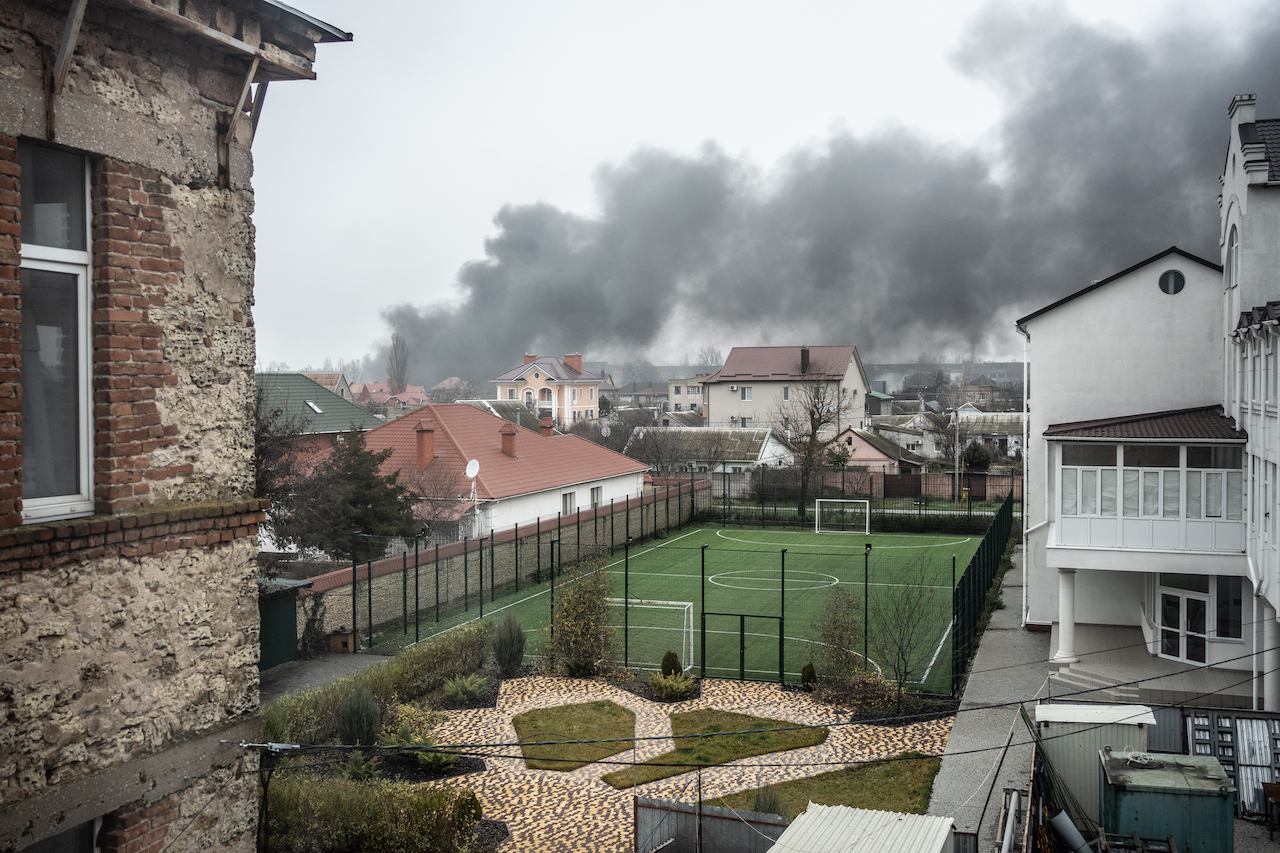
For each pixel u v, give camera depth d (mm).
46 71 5801
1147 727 15633
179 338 6785
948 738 18484
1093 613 26000
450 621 27875
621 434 78625
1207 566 20859
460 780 16781
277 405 45812
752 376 91562
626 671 23203
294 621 22344
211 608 6941
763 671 23578
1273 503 17453
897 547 43500
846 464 66188
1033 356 26016
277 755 12609
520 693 22016
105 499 6254
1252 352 19469
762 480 53625
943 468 72938
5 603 5496
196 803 6824
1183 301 24531
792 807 15438
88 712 6020
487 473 39000
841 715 20125
